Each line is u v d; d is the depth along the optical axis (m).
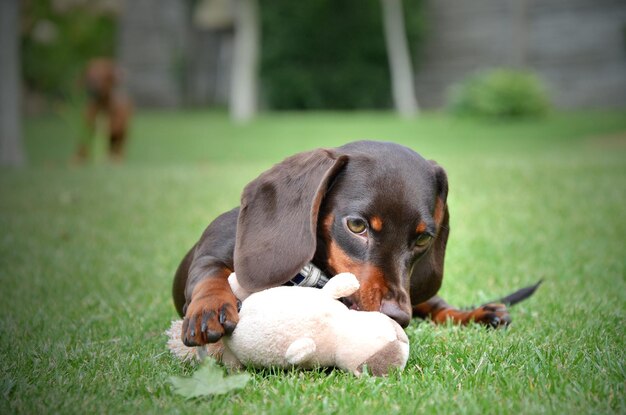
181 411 0.76
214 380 0.79
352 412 0.76
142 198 1.91
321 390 0.79
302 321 0.81
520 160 2.54
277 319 0.81
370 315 0.82
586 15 5.23
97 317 1.02
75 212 1.73
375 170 0.89
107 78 3.28
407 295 0.86
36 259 1.29
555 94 5.36
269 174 0.89
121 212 1.72
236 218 0.93
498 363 0.85
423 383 0.81
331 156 0.90
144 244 1.39
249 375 0.80
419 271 0.94
